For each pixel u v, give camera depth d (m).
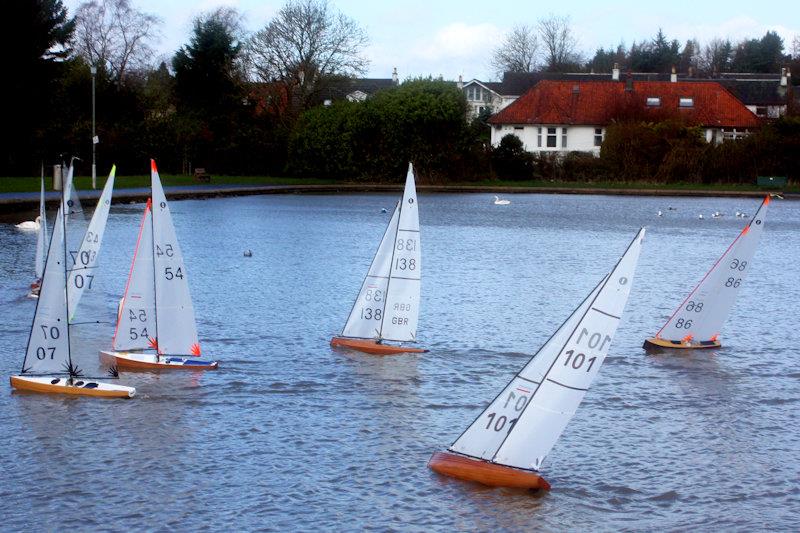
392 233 27.30
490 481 17.92
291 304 33.53
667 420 21.75
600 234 59.53
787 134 102.25
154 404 21.91
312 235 55.06
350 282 38.47
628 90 115.38
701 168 102.88
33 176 81.62
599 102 115.94
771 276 43.44
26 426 20.31
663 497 17.66
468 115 114.19
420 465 18.73
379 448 19.59
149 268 24.84
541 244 53.59
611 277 16.98
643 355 27.55
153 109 104.62
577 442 20.22
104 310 25.75
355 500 17.17
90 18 117.31
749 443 20.36
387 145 100.75
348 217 66.50
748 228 27.89
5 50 75.94
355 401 22.59
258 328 29.56
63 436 19.81
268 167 104.75
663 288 39.22
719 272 28.08
